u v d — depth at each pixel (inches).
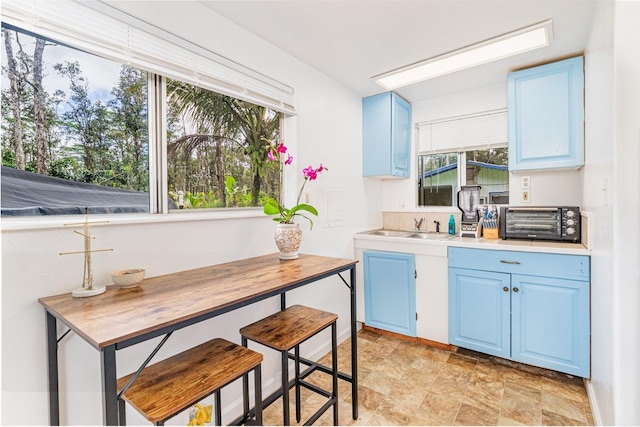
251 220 72.2
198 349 47.6
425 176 125.2
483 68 93.1
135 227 51.7
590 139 72.7
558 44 78.6
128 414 50.8
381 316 107.7
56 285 43.0
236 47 68.2
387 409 69.3
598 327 63.4
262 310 74.0
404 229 126.9
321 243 95.8
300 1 60.7
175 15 56.7
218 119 70.4
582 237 83.6
